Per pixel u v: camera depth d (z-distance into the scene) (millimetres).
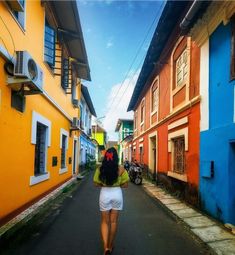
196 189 7801
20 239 5156
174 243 5102
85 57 12742
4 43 5316
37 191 8008
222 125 6277
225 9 5996
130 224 6355
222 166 6172
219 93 6488
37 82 5938
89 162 25578
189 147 8484
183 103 9242
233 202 5840
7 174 5668
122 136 37531
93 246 4867
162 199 9398
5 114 5508
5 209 5594
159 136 13227
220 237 5316
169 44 10906
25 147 6805
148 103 16703
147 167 16766
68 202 9000
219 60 6531
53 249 4688
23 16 6434
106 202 4551
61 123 11516
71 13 8938
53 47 9133
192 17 6711
